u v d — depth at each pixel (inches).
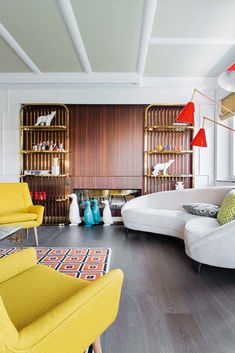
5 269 50.0
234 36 118.6
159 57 138.2
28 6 94.6
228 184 155.9
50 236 141.0
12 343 26.9
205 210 118.1
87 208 168.1
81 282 49.1
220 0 92.6
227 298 71.4
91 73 156.5
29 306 41.0
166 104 170.7
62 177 177.5
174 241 129.5
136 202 150.9
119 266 95.1
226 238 79.7
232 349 51.3
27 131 178.9
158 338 54.5
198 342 53.3
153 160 178.7
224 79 72.6
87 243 126.6
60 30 110.5
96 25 106.1
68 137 174.6
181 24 108.3
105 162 176.6
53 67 149.2
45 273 52.9
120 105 176.7
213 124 174.1
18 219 119.0
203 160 174.4
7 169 175.6
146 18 96.3
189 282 81.5
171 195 147.3
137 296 72.5
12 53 131.3
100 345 49.3
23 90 174.9
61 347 32.2
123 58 136.8
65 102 173.8
